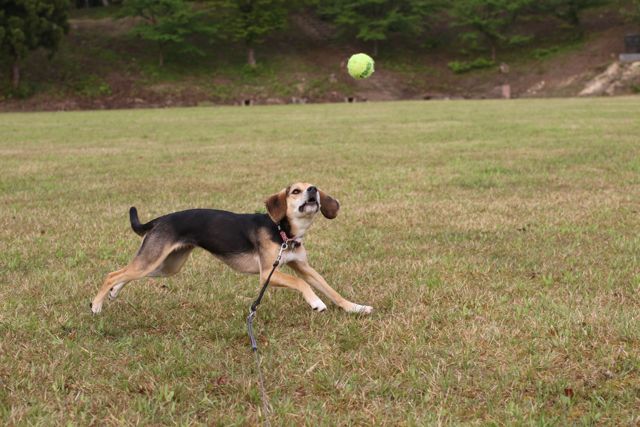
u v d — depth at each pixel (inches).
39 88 1886.1
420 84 2108.8
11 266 243.9
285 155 582.6
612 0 2190.0
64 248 271.3
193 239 190.1
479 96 2009.1
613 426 123.0
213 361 155.6
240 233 188.7
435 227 300.2
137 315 193.3
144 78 2021.4
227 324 183.0
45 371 150.1
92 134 877.8
